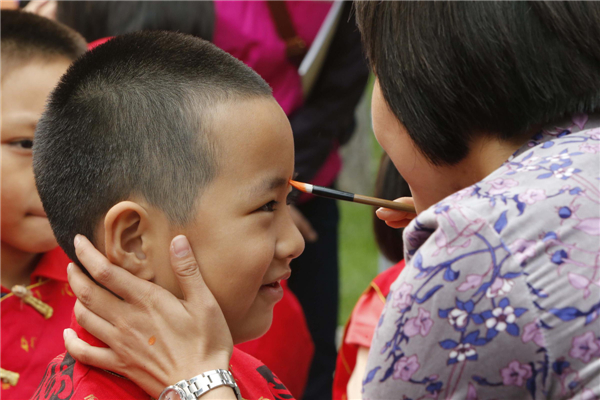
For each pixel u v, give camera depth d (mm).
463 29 936
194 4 2402
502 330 856
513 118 964
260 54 2523
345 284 5078
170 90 1092
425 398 910
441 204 927
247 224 1091
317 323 2854
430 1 962
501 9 927
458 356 880
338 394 1971
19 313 1494
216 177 1072
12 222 1474
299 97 2654
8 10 1595
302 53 2590
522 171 937
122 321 1071
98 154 1080
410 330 899
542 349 848
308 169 2707
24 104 1466
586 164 914
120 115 1081
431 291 883
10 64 1472
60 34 1620
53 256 1584
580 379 843
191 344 1060
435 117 990
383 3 1016
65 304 1586
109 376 1100
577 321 837
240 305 1121
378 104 1097
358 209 6223
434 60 960
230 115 1085
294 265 2828
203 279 1090
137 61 1130
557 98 945
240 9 2506
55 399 1080
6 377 1431
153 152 1065
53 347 1516
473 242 876
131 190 1067
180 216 1067
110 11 2434
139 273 1083
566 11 911
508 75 932
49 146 1144
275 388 1343
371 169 5992
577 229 862
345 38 2693
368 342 1807
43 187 1159
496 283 861
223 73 1130
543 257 859
